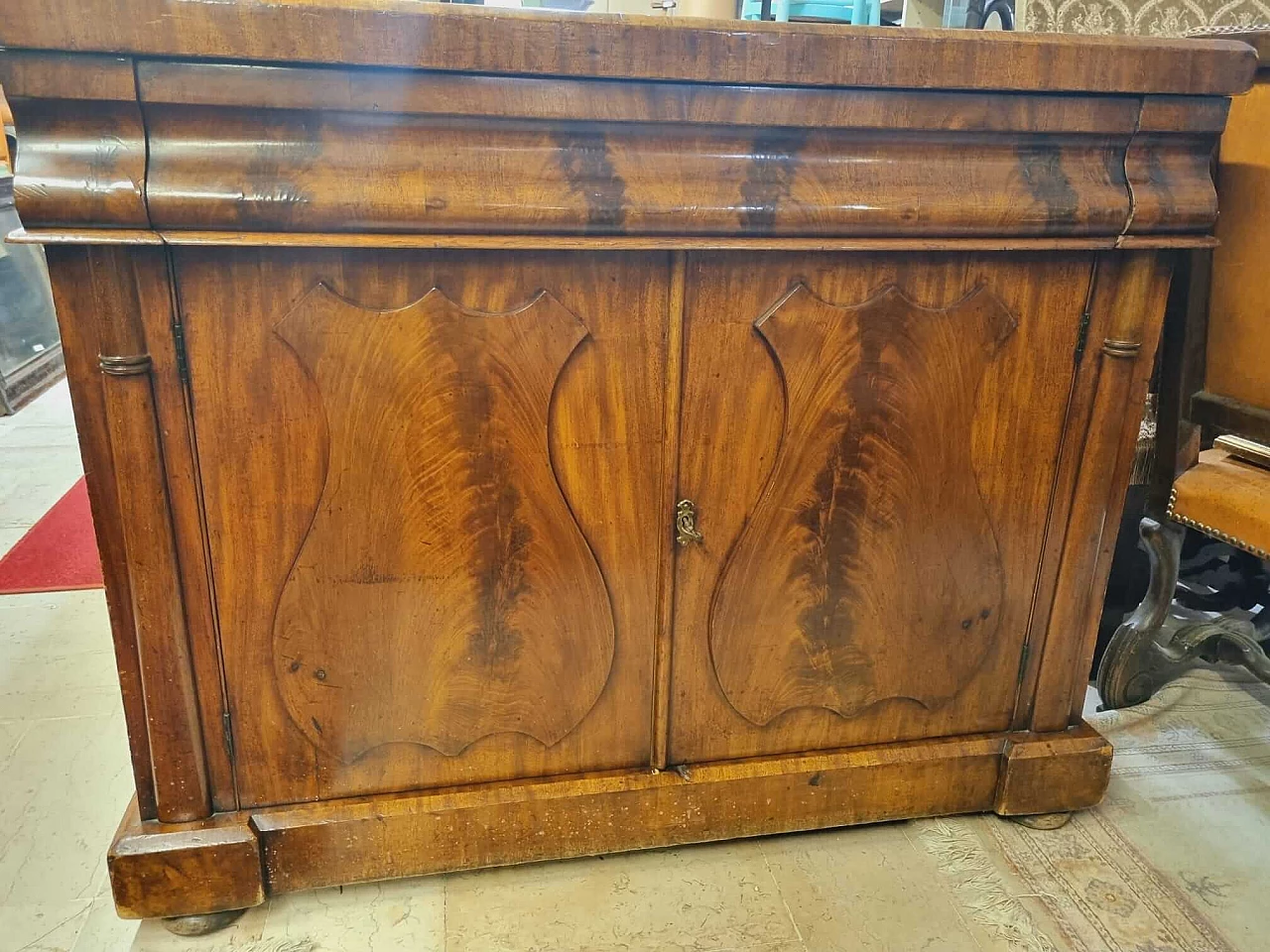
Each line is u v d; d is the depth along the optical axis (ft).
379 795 3.52
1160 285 3.42
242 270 2.77
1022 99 3.05
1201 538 6.00
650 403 3.19
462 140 2.77
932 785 3.97
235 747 3.32
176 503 2.97
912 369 3.33
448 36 2.61
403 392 2.99
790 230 3.00
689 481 3.32
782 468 3.37
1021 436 3.54
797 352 3.22
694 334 3.13
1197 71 3.09
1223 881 3.84
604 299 3.03
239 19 2.51
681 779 3.70
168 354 2.81
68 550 6.73
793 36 2.80
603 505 3.29
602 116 2.81
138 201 2.58
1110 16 5.98
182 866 3.28
